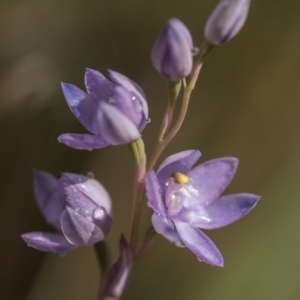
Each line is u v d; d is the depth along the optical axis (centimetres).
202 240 43
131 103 42
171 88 42
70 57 52
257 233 52
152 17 53
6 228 52
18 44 51
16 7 52
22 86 51
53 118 52
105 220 43
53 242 43
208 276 52
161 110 53
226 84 53
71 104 43
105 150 52
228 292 51
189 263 52
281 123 52
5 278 52
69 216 42
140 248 43
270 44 52
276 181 53
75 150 52
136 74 53
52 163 52
